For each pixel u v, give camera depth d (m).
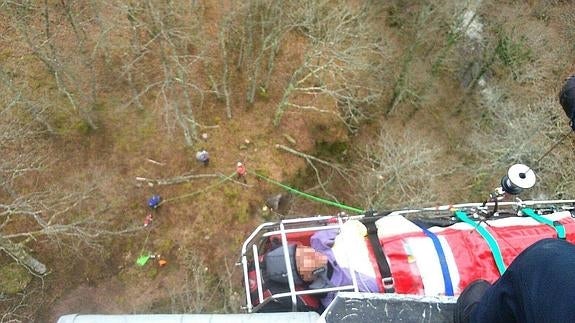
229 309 19.69
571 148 20.44
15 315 19.03
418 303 4.71
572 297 2.48
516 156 20.61
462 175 22.16
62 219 20.20
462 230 7.15
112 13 22.30
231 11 22.91
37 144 20.84
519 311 2.91
